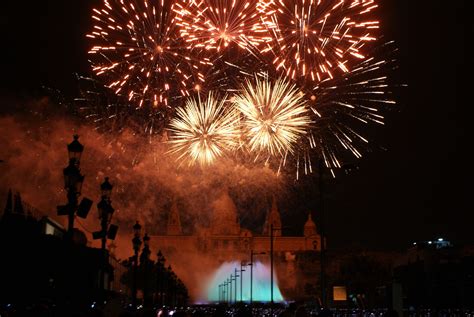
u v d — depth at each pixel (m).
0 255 51.22
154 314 18.84
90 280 39.81
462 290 111.31
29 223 54.00
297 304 20.20
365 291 118.50
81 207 27.00
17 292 49.94
